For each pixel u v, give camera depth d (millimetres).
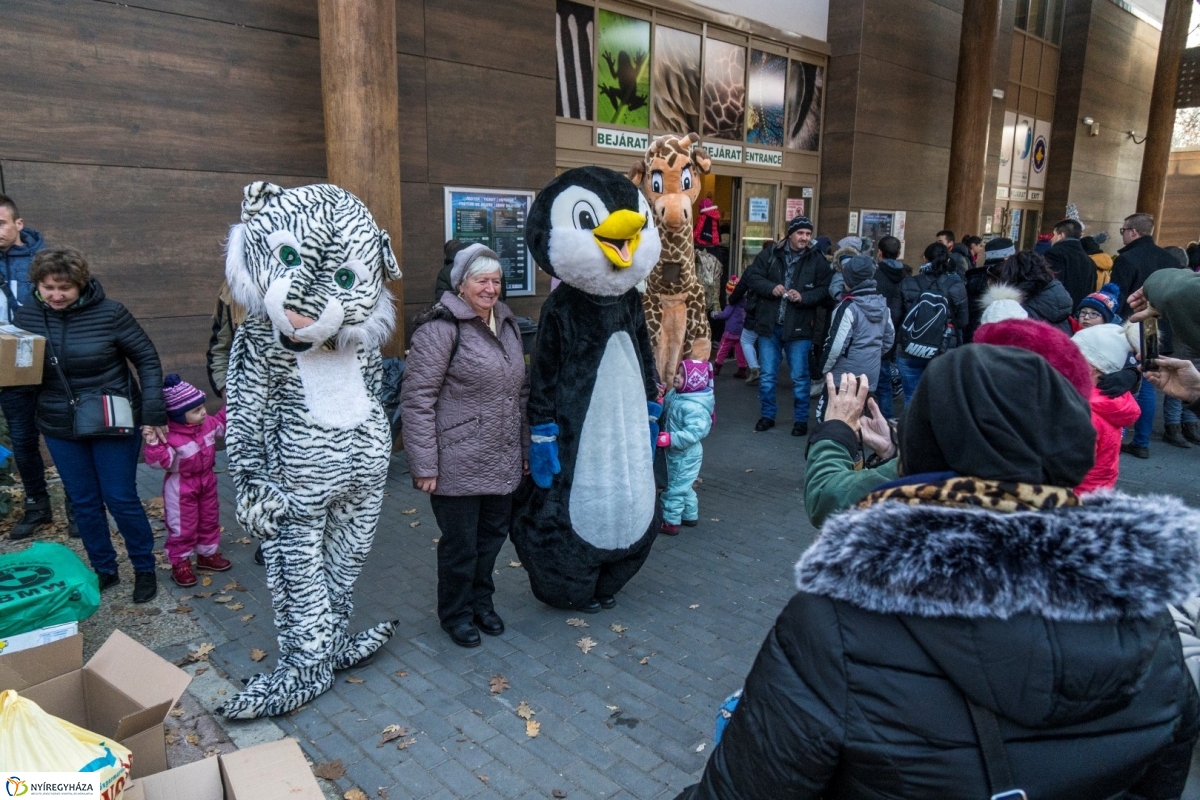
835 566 1122
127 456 3801
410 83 6926
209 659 3488
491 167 7641
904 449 1288
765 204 11047
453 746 2955
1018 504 1122
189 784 2092
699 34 9625
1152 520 1104
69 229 5375
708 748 2979
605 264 3420
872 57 11367
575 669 3498
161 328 5859
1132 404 3094
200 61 5770
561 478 3674
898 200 12500
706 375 4855
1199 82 17125
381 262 2936
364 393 3064
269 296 2639
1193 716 1228
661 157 4590
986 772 1067
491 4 7363
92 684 2469
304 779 2086
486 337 3340
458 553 3510
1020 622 1049
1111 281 8844
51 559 3072
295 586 3092
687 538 5074
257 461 2883
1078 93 16969
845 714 1102
